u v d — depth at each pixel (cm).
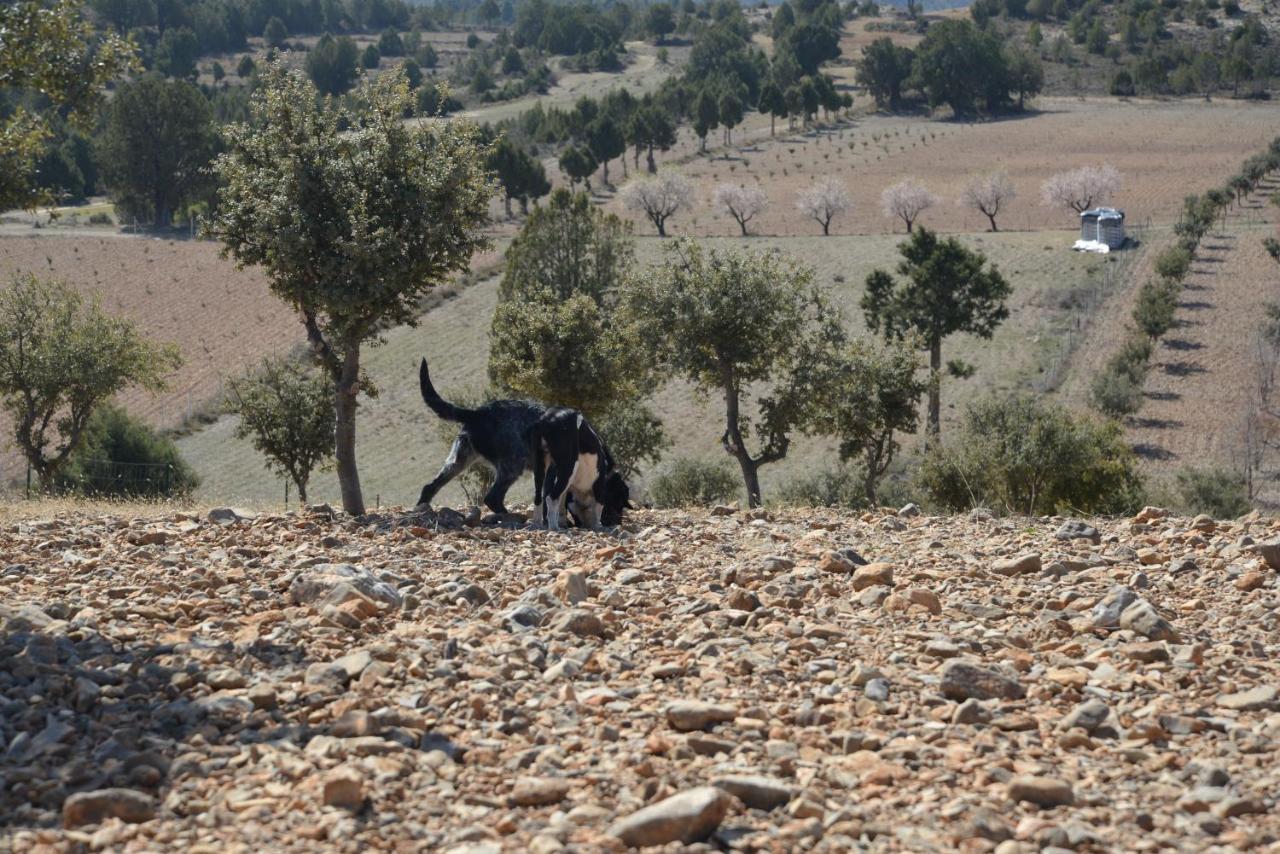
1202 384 7256
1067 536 1184
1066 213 14538
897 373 3881
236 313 8788
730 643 735
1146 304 8112
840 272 9694
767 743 570
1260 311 8538
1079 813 495
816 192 13575
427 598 880
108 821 479
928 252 7281
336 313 1542
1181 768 551
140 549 1073
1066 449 2492
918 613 833
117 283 9588
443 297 8919
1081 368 7556
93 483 4150
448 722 602
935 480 2586
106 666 676
